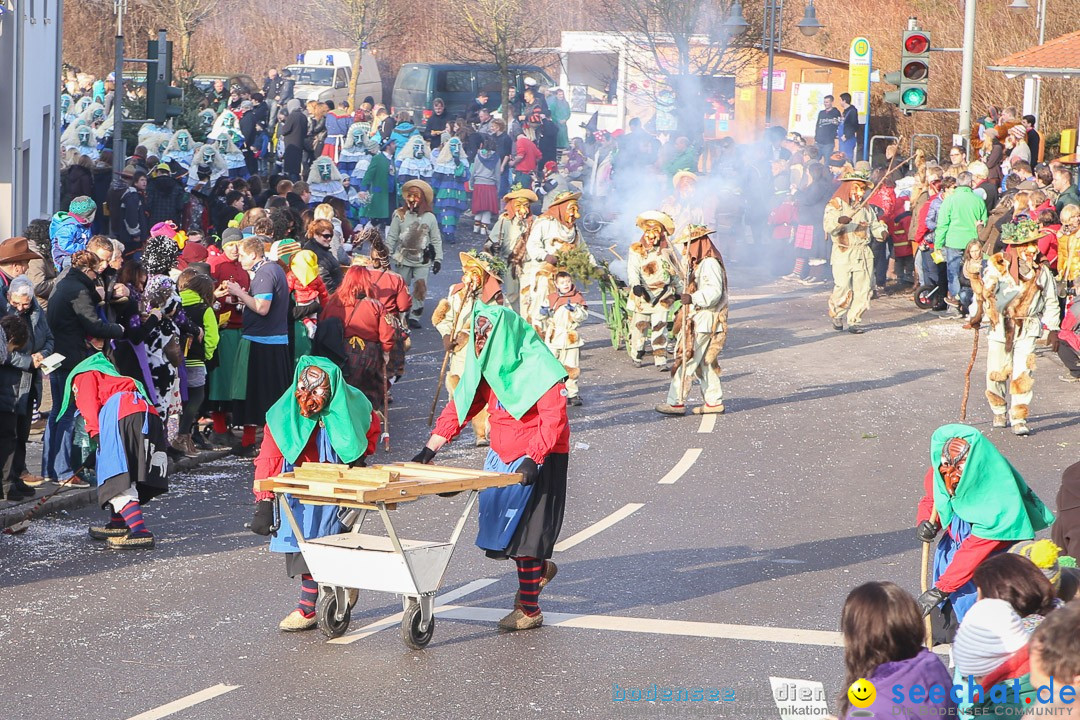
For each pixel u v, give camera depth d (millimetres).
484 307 7949
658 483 11984
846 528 10516
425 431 13836
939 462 6820
